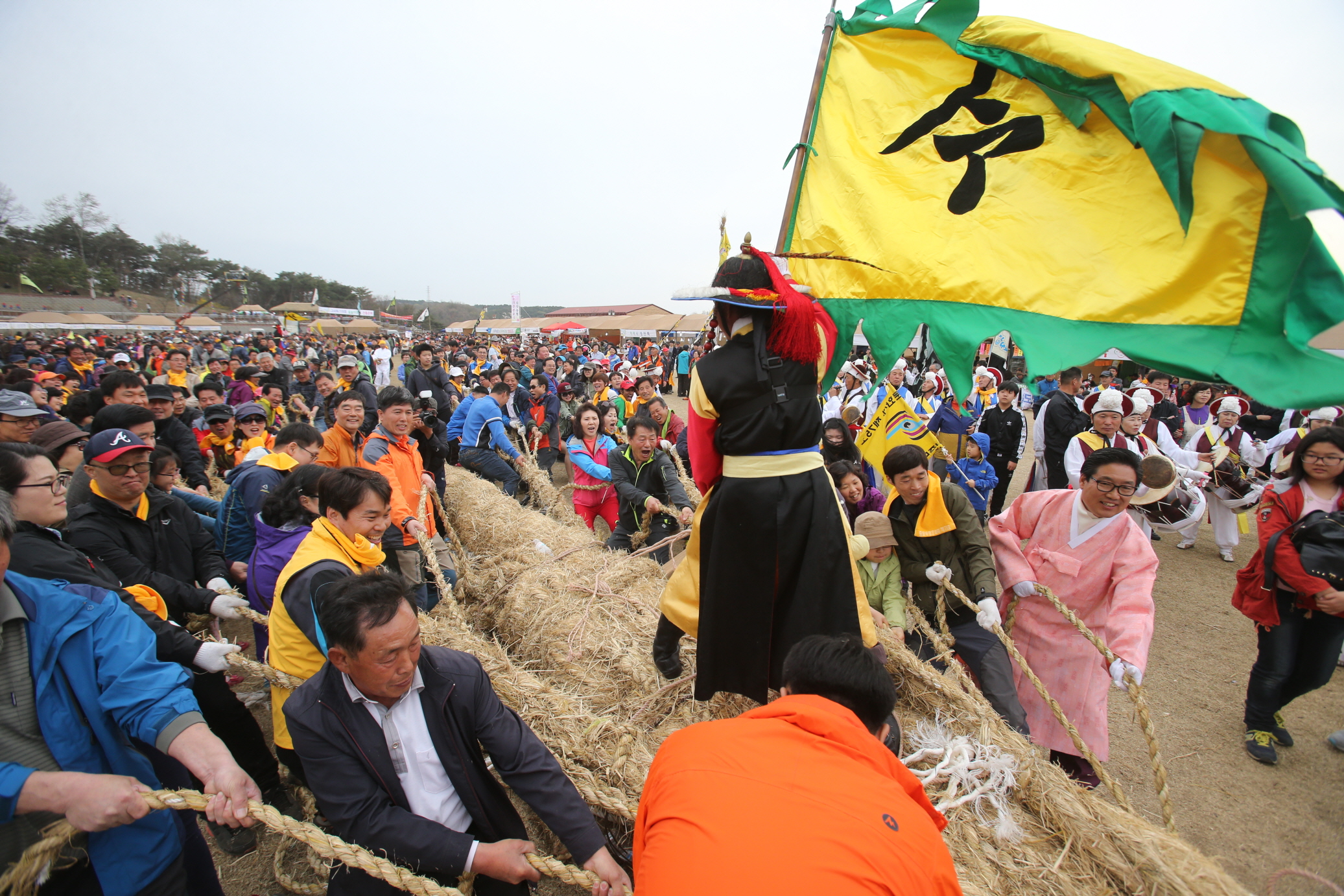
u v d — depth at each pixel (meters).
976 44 2.69
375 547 2.91
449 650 2.15
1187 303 2.06
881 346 2.76
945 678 3.01
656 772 1.46
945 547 3.32
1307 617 3.60
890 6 3.03
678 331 41.91
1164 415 8.21
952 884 1.27
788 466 2.18
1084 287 2.28
